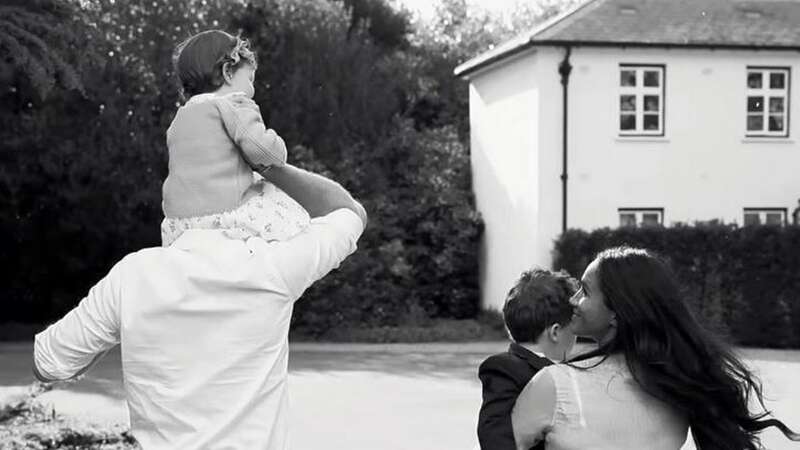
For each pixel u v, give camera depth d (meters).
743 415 2.48
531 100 21.77
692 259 20.59
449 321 24.03
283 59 24.41
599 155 21.69
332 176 23.52
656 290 2.48
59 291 23.83
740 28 22.23
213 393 2.08
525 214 22.19
